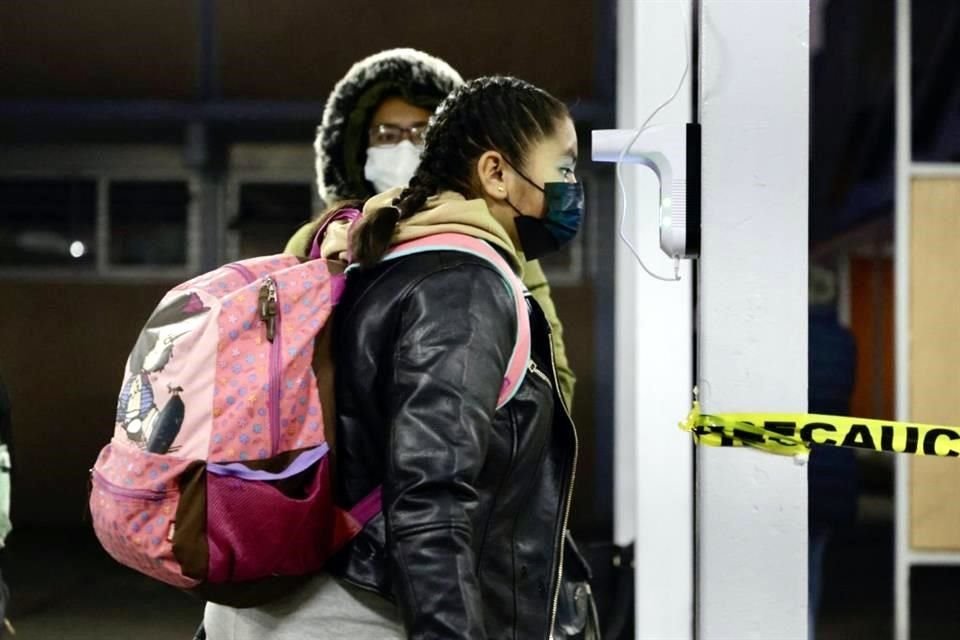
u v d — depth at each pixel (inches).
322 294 99.9
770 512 105.3
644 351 193.9
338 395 100.4
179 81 598.2
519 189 108.7
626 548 210.2
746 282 105.0
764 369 105.0
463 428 91.9
